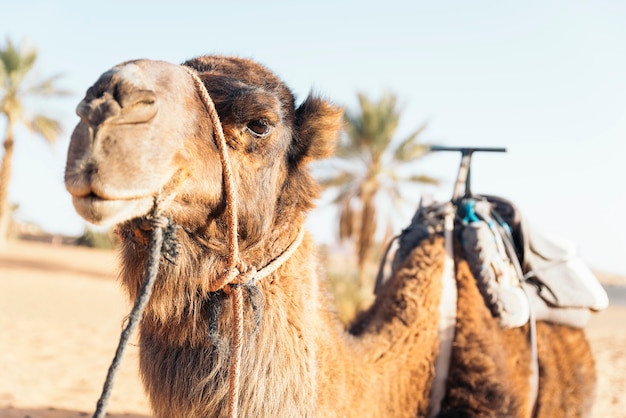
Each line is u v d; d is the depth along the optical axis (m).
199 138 2.96
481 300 4.27
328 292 3.93
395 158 29.30
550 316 4.53
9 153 39.31
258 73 3.54
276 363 3.21
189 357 3.21
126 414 7.83
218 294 3.19
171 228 2.94
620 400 9.72
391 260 5.04
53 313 18.22
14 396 8.14
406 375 3.99
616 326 24.27
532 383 4.26
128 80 2.61
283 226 3.41
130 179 2.53
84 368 10.57
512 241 4.67
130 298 3.20
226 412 3.15
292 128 3.57
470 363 4.05
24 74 38.34
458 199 4.95
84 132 2.49
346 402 3.49
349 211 29.81
